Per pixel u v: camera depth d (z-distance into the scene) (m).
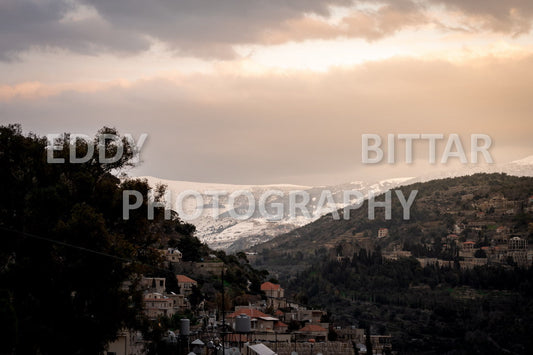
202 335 106.00
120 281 72.56
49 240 67.44
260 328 164.00
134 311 74.00
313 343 139.38
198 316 165.00
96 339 69.38
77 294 71.56
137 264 73.19
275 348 128.75
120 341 89.06
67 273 68.19
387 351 198.00
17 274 67.25
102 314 69.94
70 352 67.62
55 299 68.25
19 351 65.19
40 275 68.19
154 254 81.12
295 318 193.75
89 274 68.31
